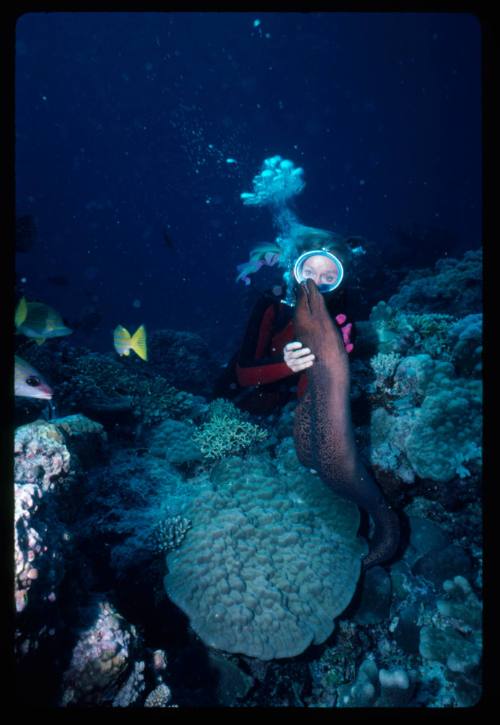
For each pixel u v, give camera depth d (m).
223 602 2.92
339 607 3.04
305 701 3.02
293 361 3.06
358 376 4.43
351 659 3.16
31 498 2.13
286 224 8.16
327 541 3.42
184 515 3.55
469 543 3.54
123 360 7.40
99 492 3.84
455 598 3.24
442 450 3.55
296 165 79.19
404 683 2.75
